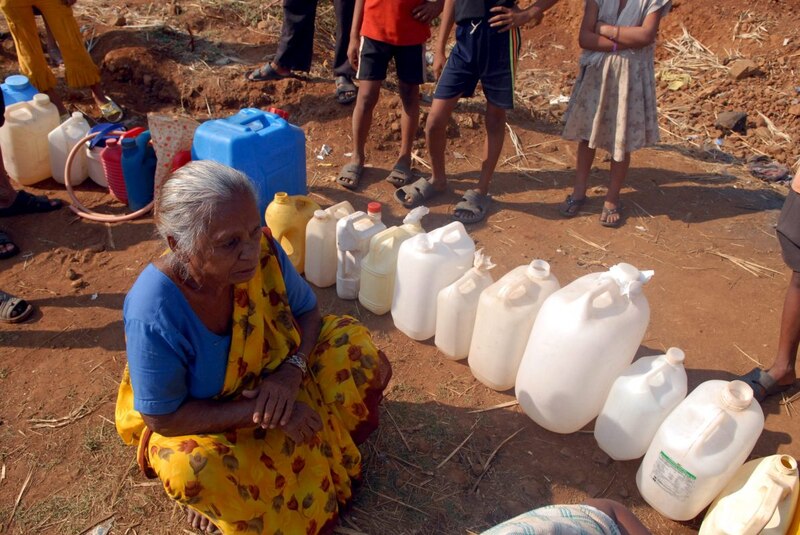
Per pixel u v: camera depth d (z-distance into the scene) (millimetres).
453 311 3299
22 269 4152
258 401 2279
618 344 2832
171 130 4191
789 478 2361
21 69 5227
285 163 4219
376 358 2660
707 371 3533
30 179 4883
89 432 3104
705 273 4270
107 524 2705
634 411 2783
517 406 3312
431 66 6746
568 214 4785
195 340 2129
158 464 2211
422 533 2723
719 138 5816
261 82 5910
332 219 3834
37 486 2854
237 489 2260
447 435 3148
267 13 6871
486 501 2859
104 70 6039
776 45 6605
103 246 4355
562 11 7758
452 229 3514
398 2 4383
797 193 2969
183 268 2070
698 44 6906
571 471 3004
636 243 4539
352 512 2783
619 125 4199
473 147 5594
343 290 3893
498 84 4289
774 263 4371
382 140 5504
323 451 2582
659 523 2787
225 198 1909
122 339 3654
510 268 4254
